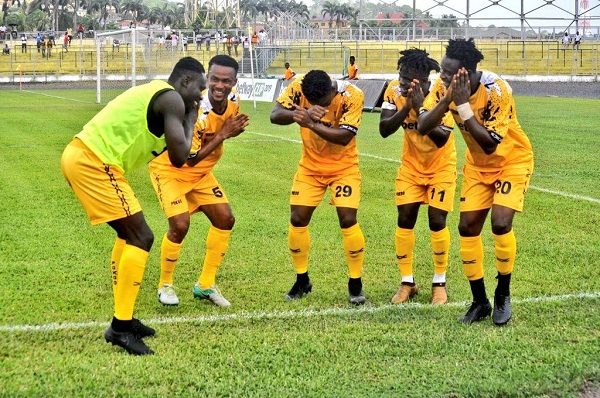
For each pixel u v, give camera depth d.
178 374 4.33
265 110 27.59
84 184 4.69
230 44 50.97
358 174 6.16
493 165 5.41
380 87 26.05
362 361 4.56
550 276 6.57
